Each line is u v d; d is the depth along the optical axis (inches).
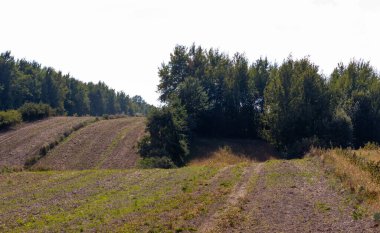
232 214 614.2
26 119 2694.4
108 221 631.8
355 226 530.3
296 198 718.5
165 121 1855.3
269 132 2174.0
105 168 1642.5
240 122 2623.0
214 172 1082.7
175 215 641.6
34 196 868.0
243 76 2637.8
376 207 601.6
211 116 2608.3
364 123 2154.3
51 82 4416.8
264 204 684.7
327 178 892.0
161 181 1001.5
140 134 2237.9
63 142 2031.3
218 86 2659.9
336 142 1948.8
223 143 2394.2
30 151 1846.7
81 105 5054.1
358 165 954.1
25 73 4611.2
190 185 907.4
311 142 1829.5
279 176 957.8
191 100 2386.8
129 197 820.6
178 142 1875.0
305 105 2001.7
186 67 2849.4
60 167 1656.0
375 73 2461.9
